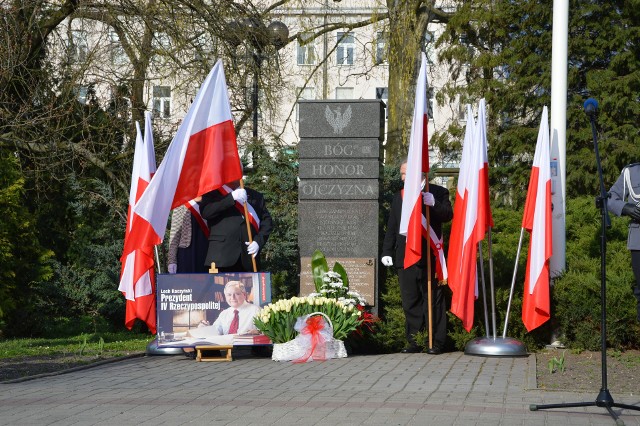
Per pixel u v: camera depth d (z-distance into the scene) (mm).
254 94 20297
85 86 20281
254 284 11117
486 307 11602
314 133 12695
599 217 13953
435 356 11336
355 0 30875
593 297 11750
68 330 16828
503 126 32719
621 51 31516
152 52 19969
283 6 27656
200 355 11039
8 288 15656
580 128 30406
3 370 10297
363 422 6926
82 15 20250
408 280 11664
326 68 31375
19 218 16016
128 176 19797
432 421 6965
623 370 10117
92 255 17516
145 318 12234
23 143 18609
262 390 8562
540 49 32312
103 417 7180
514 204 30672
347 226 12562
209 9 19469
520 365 10398
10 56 18641
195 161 11125
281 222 15352
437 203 11594
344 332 11234
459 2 33125
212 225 11477
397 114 24578
